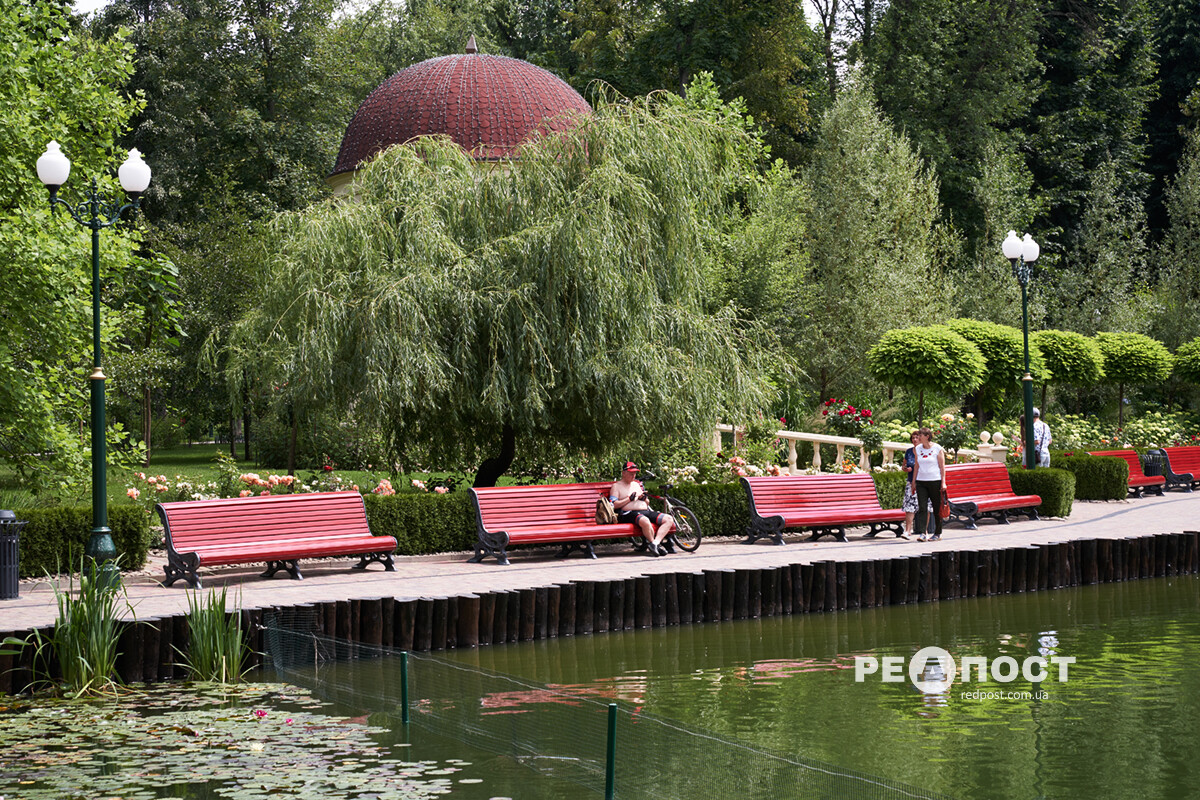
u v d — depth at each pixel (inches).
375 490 580.1
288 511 470.3
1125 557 568.1
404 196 559.8
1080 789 240.8
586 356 533.0
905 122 1515.7
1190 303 1449.3
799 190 1231.5
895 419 1077.1
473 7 1852.9
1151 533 588.1
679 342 566.9
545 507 526.9
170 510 438.3
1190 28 1722.4
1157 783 244.7
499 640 409.1
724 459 723.4
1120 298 1416.1
